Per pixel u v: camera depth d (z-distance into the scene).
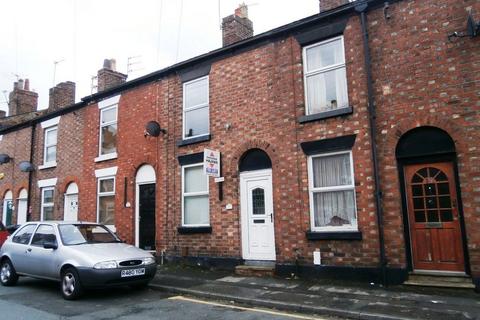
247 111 11.01
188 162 12.16
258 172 10.73
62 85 19.20
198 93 12.45
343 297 7.54
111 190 14.55
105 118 15.29
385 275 8.42
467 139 7.92
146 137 13.44
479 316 6.14
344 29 9.65
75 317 6.71
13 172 19.39
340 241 9.12
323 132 9.63
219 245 11.11
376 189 8.72
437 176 8.36
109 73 16.28
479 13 8.10
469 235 7.70
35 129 18.56
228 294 8.03
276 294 7.94
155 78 13.54
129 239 13.37
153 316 6.75
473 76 8.00
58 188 16.61
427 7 8.66
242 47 11.34
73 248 8.45
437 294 7.53
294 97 10.20
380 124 8.89
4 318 6.67
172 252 12.12
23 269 9.35
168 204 12.45
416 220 8.48
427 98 8.43
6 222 19.41
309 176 9.76
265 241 10.42
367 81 9.10
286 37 10.57
